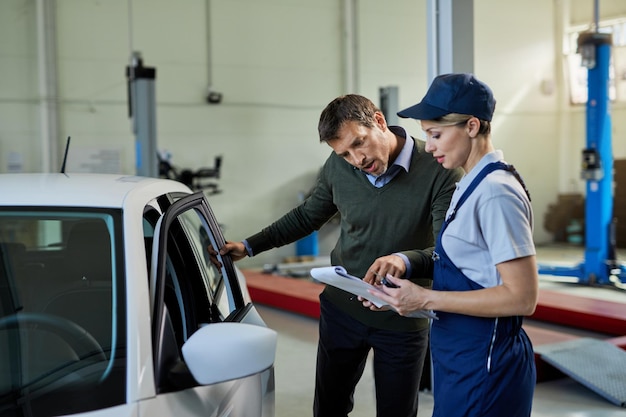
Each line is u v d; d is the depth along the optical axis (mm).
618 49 11766
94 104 9531
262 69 10445
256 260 10445
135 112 7129
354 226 2283
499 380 1626
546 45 12453
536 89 12430
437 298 1606
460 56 3582
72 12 9367
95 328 1511
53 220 1623
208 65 10125
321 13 10734
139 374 1383
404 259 1934
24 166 9281
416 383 2326
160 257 1593
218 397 1657
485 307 1564
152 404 1362
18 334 1548
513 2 12117
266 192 10586
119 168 9680
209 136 10203
